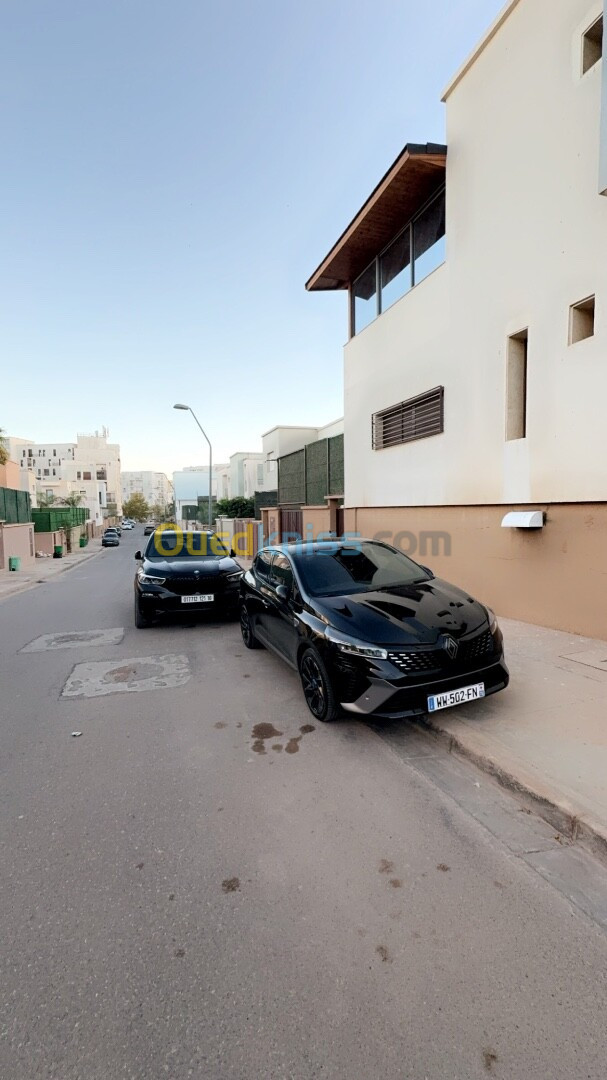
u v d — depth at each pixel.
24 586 14.96
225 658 6.19
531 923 2.11
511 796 3.08
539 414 6.37
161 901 2.28
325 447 15.12
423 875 2.41
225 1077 1.54
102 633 7.79
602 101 4.98
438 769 3.43
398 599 4.32
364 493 11.44
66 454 95.56
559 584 6.10
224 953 1.99
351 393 12.02
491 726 3.76
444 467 8.40
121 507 104.38
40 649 6.95
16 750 3.87
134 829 2.83
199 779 3.37
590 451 5.70
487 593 7.30
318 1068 1.56
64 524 33.34
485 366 7.32
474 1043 1.62
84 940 2.07
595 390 5.60
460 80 7.49
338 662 3.79
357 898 2.27
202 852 2.62
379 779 3.31
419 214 9.20
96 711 4.62
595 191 5.50
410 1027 1.68
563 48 5.79
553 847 2.62
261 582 5.93
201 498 46.78
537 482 6.45
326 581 4.76
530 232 6.39
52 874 2.47
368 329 10.99
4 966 1.95
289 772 3.43
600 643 5.59
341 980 1.86
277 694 4.91
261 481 38.69
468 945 2.01
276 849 2.62
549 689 4.42
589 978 1.85
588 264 5.63
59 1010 1.76
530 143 6.32
